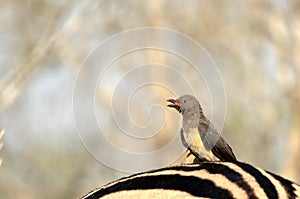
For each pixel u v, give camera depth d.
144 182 11.20
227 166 11.31
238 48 44.22
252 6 43.97
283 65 43.22
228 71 43.81
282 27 43.44
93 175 39.34
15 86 25.59
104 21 37.72
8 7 39.62
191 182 10.99
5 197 37.69
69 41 35.62
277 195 10.86
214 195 10.76
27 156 38.81
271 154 42.31
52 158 39.34
